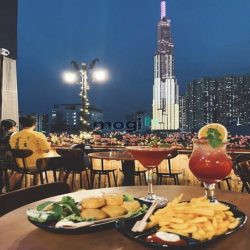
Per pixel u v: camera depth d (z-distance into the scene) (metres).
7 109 6.44
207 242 0.84
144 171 5.12
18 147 4.32
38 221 1.04
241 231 1.01
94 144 6.79
